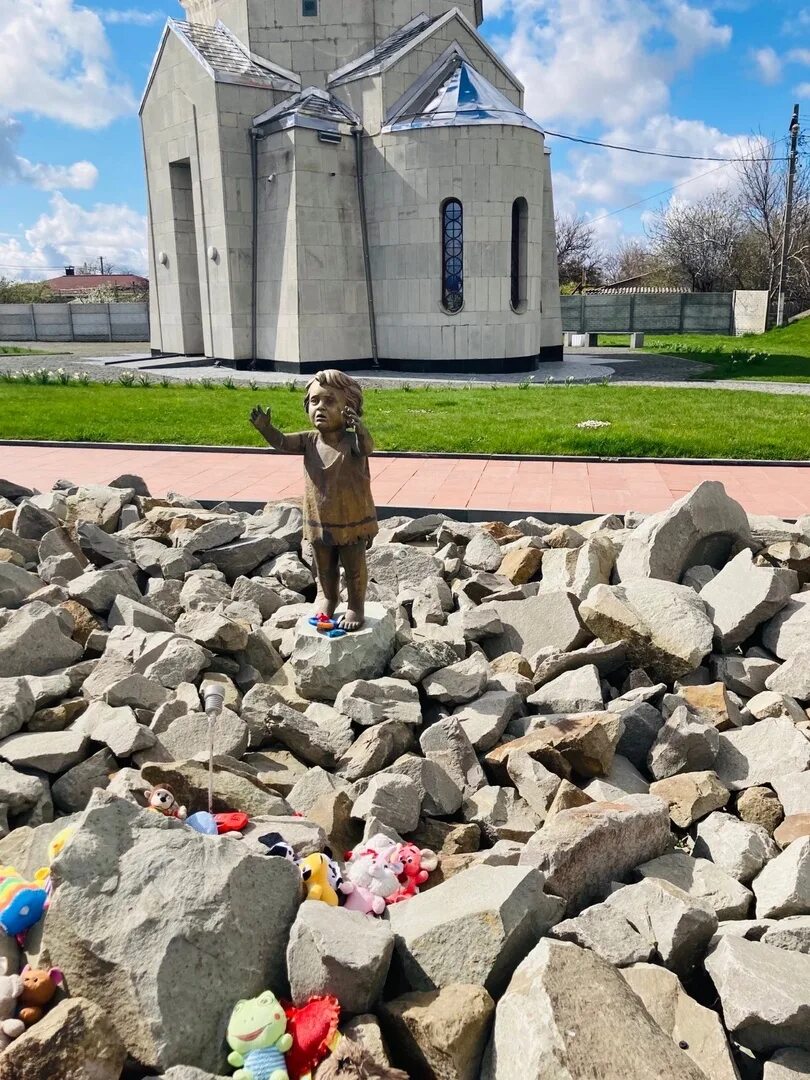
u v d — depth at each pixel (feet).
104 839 10.55
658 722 16.38
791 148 141.69
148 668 17.89
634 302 157.28
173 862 10.34
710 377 80.64
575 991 9.31
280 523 26.63
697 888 12.46
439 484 36.11
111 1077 8.98
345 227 80.23
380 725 15.96
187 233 90.58
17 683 16.48
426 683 17.75
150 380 73.61
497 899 10.43
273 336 81.46
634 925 11.25
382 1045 9.35
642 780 15.78
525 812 14.60
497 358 80.84
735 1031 9.92
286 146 76.28
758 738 15.88
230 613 21.39
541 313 93.56
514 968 10.50
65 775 14.92
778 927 11.20
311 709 17.16
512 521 30.78
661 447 41.24
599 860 12.43
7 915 10.92
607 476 37.40
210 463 41.60
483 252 78.33
